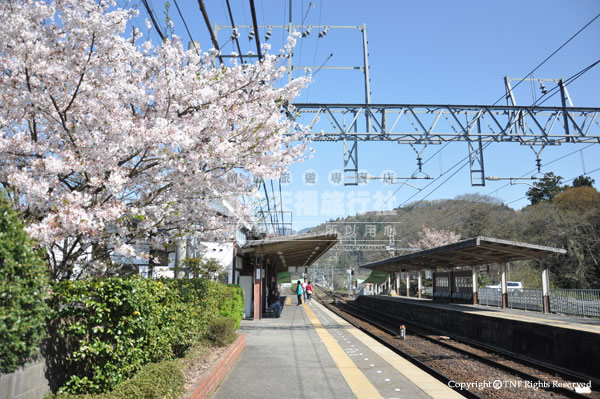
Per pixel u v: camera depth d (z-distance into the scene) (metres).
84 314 5.01
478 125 17.02
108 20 5.73
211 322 10.12
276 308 22.59
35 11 5.46
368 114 16.61
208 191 7.57
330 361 9.98
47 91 5.75
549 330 12.08
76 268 7.38
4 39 5.14
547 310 19.03
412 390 7.48
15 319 3.55
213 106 7.10
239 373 8.55
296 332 15.62
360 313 33.81
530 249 18.80
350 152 16.81
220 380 7.73
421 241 52.09
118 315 5.24
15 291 3.57
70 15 5.51
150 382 4.89
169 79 6.79
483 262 24.30
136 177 7.10
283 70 7.96
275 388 7.41
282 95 8.21
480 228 50.31
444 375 9.39
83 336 5.14
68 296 4.83
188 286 8.94
